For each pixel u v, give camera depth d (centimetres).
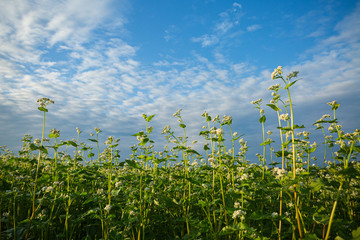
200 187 735
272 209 605
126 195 674
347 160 418
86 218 668
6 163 977
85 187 895
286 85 498
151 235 598
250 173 755
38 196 720
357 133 544
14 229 500
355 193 745
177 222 655
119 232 570
